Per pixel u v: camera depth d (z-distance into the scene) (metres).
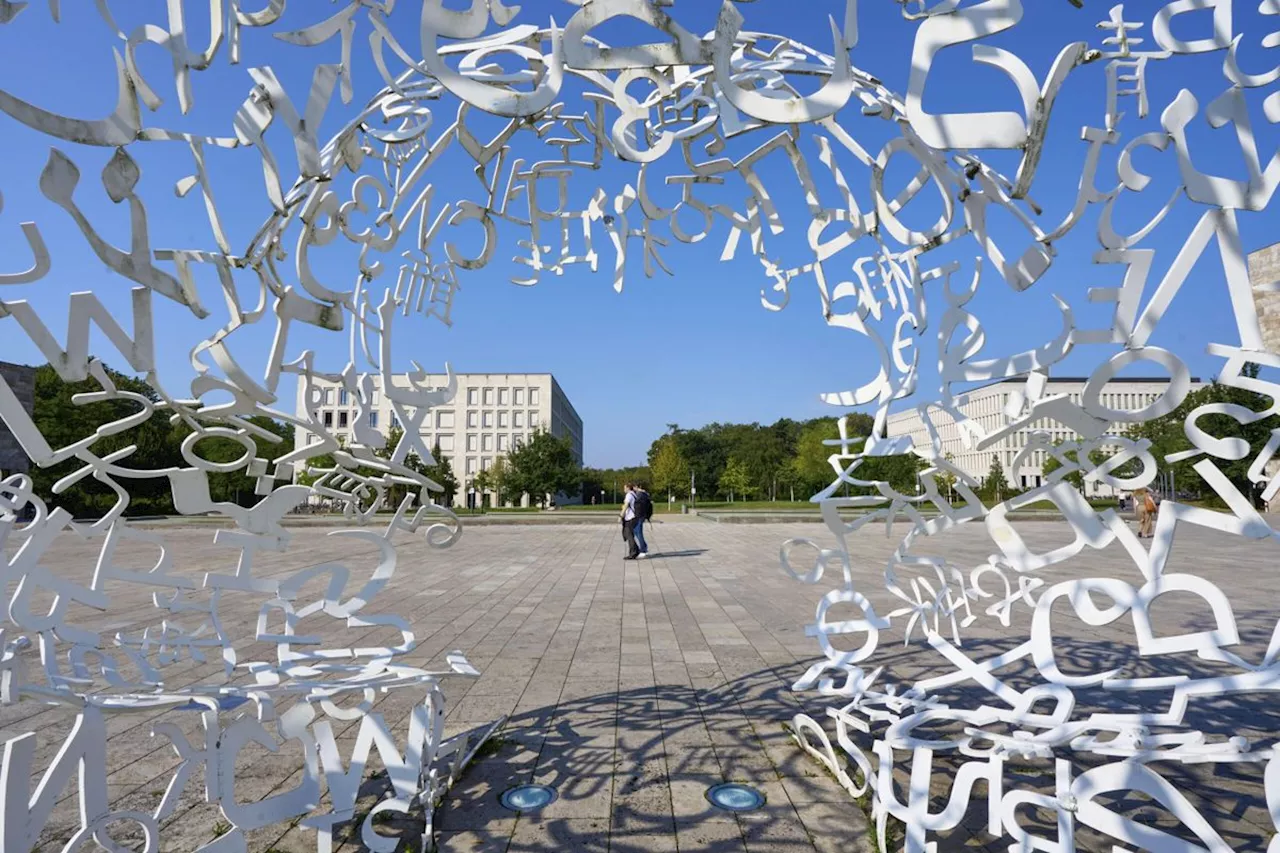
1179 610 7.72
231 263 2.23
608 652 6.05
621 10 2.00
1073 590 2.62
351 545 17.56
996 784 2.47
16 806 2.01
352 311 2.89
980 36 2.05
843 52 2.09
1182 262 2.32
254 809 2.51
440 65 2.06
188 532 22.31
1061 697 2.63
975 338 2.69
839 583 10.35
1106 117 2.31
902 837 2.88
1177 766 3.54
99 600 3.19
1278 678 2.26
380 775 3.52
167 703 2.44
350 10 2.37
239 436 3.01
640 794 3.28
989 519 2.74
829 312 3.24
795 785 3.36
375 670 3.28
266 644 6.55
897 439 2.94
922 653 5.80
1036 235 2.42
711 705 4.55
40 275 2.02
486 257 3.63
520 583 10.64
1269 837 2.87
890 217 2.76
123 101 1.96
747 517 27.88
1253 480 2.26
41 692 2.37
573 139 3.53
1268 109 2.28
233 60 2.11
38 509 3.00
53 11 1.81
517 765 3.61
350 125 2.66
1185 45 2.31
